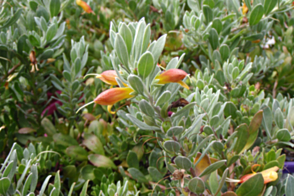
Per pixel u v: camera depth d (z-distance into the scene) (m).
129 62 0.25
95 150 0.44
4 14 0.44
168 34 0.55
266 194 0.30
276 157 0.34
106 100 0.25
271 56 0.50
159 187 0.37
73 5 0.62
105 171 0.42
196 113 0.32
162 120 0.26
